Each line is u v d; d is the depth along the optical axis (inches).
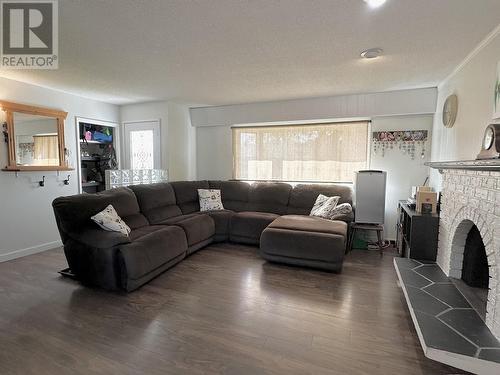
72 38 89.2
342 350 72.7
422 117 158.1
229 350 72.6
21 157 139.7
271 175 198.1
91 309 92.3
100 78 133.2
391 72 122.2
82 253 108.7
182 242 131.6
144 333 79.7
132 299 99.1
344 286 109.8
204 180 206.1
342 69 118.4
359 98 162.9
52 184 156.2
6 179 135.4
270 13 73.6
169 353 71.4
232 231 164.6
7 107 133.0
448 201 100.3
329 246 121.6
